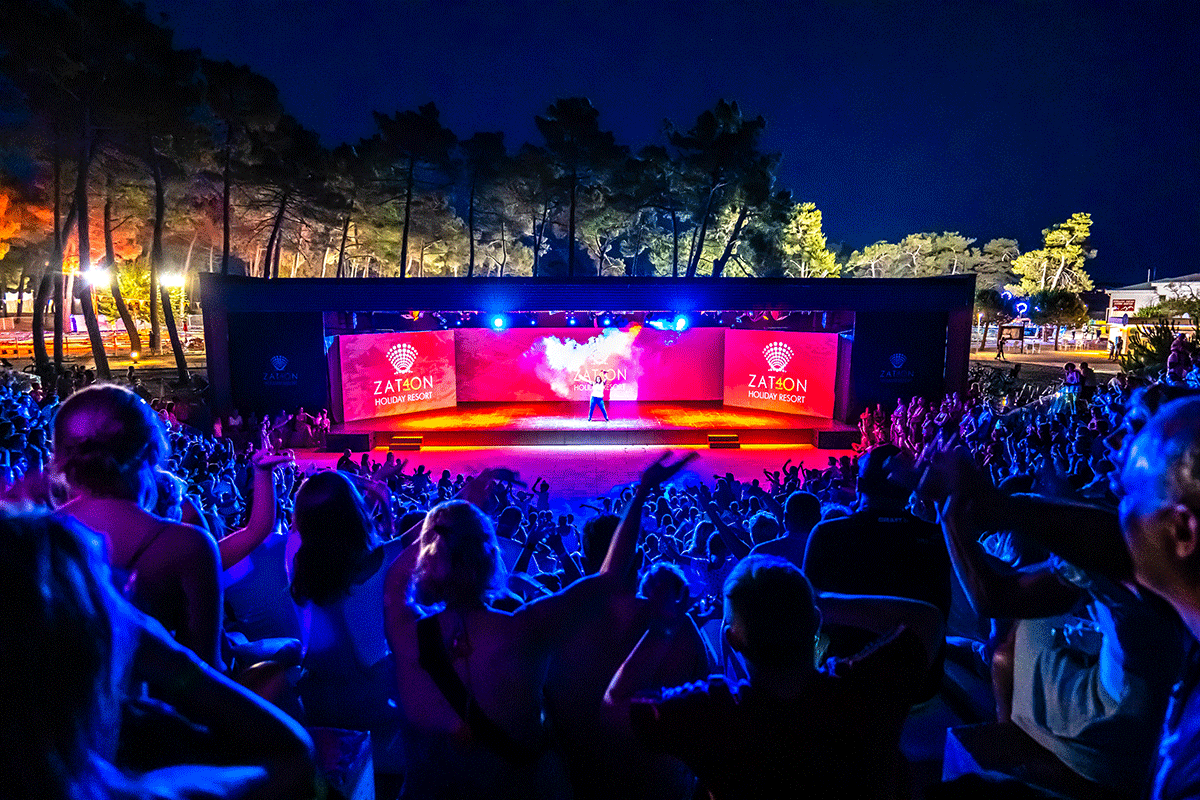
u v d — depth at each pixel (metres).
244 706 1.33
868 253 119.44
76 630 0.97
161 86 31.39
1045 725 2.47
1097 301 91.00
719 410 26.14
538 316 27.02
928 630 2.10
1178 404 1.18
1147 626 2.04
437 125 45.31
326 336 22.42
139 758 1.30
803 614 1.79
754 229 48.69
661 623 2.26
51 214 42.44
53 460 2.17
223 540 3.08
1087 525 1.59
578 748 2.75
